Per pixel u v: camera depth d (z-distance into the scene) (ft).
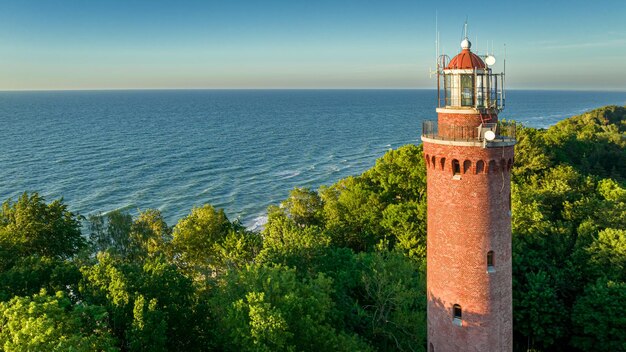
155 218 210.18
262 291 120.16
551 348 174.91
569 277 178.29
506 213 104.01
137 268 142.92
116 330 111.65
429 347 114.83
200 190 464.65
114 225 200.13
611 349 155.12
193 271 198.80
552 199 238.48
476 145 96.43
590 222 196.54
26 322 85.35
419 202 239.09
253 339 104.88
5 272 130.41
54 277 132.36
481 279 103.04
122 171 529.45
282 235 187.11
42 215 184.03
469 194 100.27
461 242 102.53
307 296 126.82
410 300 144.56
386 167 259.80
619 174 375.45
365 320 152.46
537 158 270.46
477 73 97.96
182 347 120.06
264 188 476.95
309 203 263.70
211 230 207.62
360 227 239.09
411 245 205.16
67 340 83.82
